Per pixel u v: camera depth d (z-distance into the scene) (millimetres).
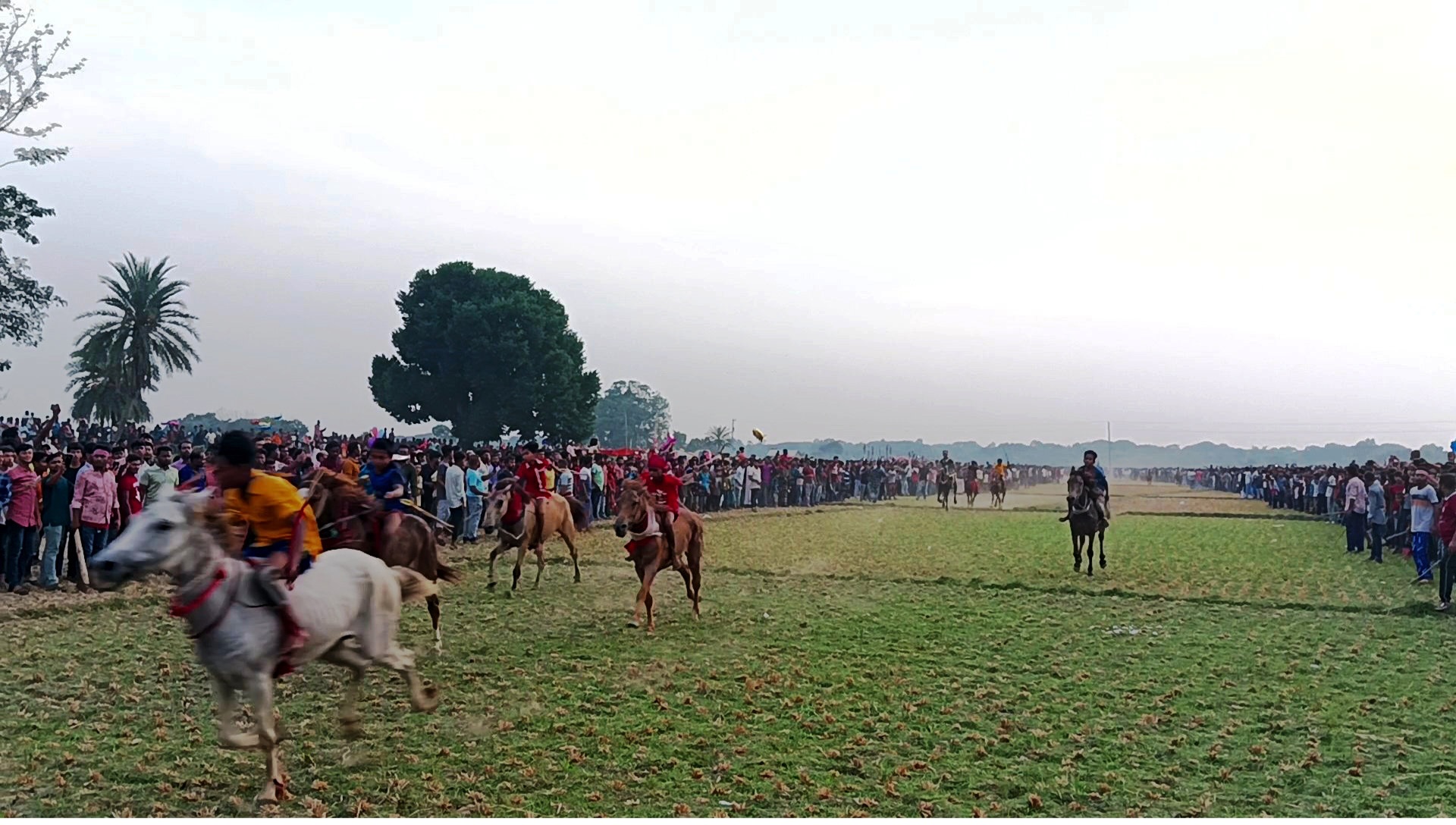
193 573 7020
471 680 11438
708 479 39906
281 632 7484
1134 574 22422
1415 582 21109
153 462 19641
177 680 11289
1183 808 7750
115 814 7352
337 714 9961
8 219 37750
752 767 8617
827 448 183750
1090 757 9039
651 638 14016
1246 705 10828
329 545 11547
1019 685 11609
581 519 22031
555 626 14836
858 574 21625
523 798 7801
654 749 9039
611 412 146500
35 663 11953
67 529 17219
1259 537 33469
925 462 69812
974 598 18359
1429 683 11820
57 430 33406
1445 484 19797
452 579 12883
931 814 7617
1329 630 15273
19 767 8344
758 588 19469
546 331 70500
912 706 10617
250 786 7965
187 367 51688
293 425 42875
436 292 69312
